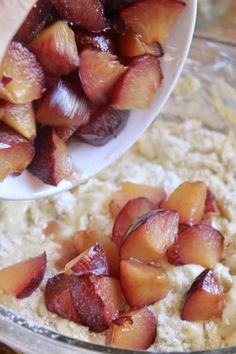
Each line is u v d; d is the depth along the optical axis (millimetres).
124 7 362
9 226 420
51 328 371
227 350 321
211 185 459
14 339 333
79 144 395
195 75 483
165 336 374
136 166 474
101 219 434
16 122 350
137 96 372
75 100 365
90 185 454
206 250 409
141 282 381
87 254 378
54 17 357
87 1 352
